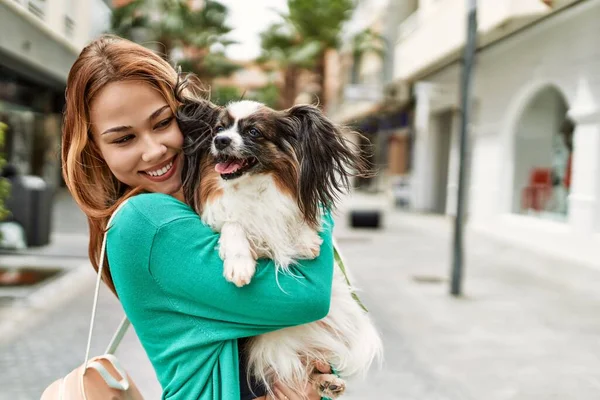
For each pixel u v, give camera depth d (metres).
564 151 9.45
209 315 1.42
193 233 1.45
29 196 8.74
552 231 9.46
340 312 1.74
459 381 4.14
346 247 10.46
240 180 1.62
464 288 7.11
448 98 14.75
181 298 1.42
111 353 1.61
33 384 3.89
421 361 4.54
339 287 1.81
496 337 5.17
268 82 26.03
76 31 6.70
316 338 1.65
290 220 1.63
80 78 1.49
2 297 5.93
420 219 15.63
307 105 1.75
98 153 1.59
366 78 23.19
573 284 7.33
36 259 7.95
